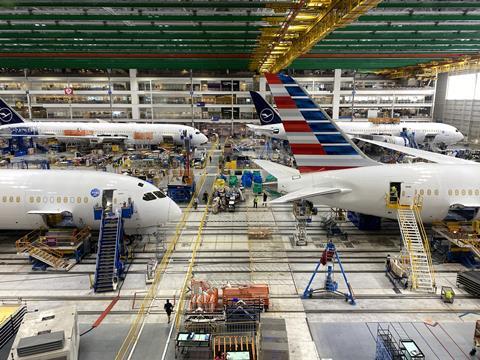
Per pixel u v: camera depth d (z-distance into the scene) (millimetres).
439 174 34844
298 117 34938
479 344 20891
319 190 33781
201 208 48906
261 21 46875
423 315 25172
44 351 17938
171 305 24062
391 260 30453
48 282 29562
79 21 49375
